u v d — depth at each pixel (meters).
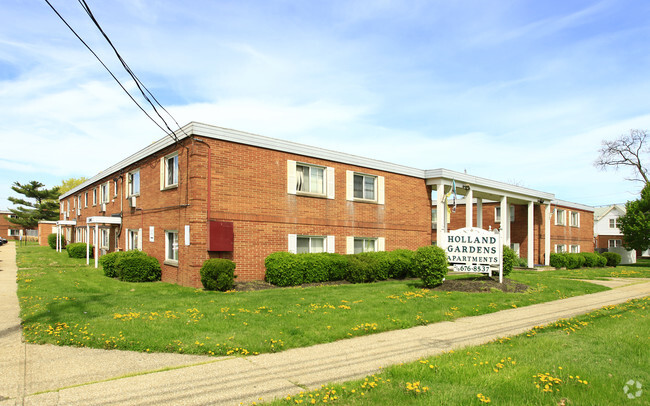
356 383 5.09
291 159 15.66
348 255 16.28
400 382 5.10
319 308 9.62
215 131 13.60
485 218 31.05
